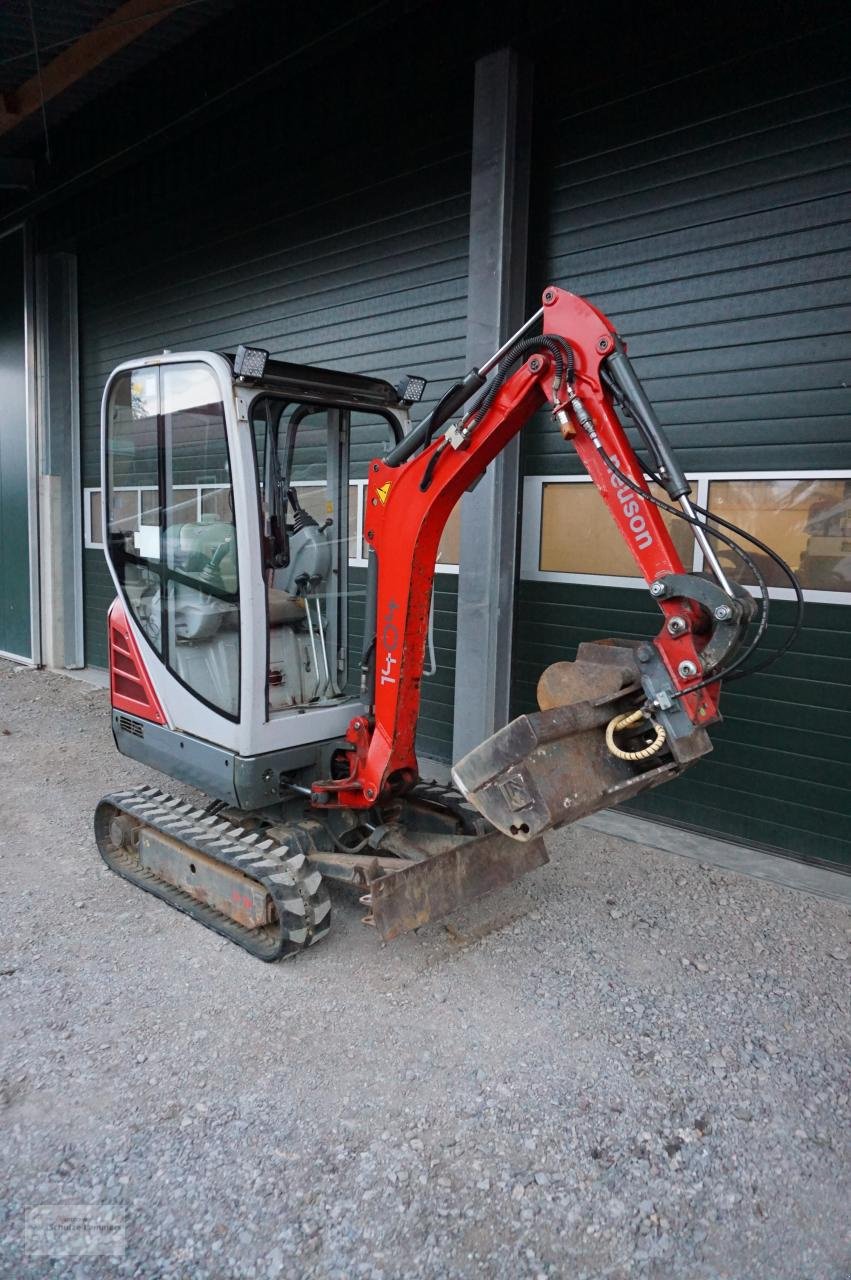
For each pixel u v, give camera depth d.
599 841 4.49
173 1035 2.86
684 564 4.51
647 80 4.39
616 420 2.68
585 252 4.70
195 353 3.37
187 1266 2.03
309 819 3.75
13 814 4.80
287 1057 2.77
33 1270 2.00
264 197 6.37
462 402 3.02
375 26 4.84
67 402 8.59
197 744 3.67
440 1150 2.40
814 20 3.86
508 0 4.46
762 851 4.35
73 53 6.39
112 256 7.95
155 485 3.77
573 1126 2.50
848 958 3.41
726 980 3.25
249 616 3.36
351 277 5.86
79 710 7.15
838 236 3.88
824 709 4.11
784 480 4.12
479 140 4.71
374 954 3.39
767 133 4.04
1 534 9.28
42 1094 2.56
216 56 5.80
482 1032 2.92
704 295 4.30
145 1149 2.37
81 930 3.53
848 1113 2.58
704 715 2.54
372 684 3.67
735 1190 2.29
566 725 2.62
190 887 3.63
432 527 3.20
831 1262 2.09
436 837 3.61
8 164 7.91
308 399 3.47
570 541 4.91
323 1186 2.27
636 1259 2.08
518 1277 2.03
